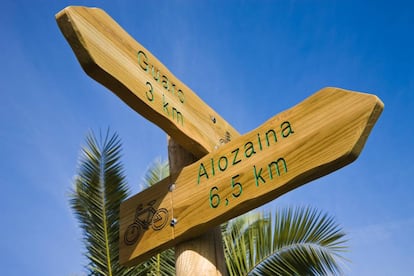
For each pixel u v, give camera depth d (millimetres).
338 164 1912
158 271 4832
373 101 1894
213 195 2223
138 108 2238
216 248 2350
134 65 2256
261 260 4281
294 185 2000
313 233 4254
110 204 4887
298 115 2115
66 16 1953
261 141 2191
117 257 4621
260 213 5344
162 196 2453
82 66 2012
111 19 2236
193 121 2547
